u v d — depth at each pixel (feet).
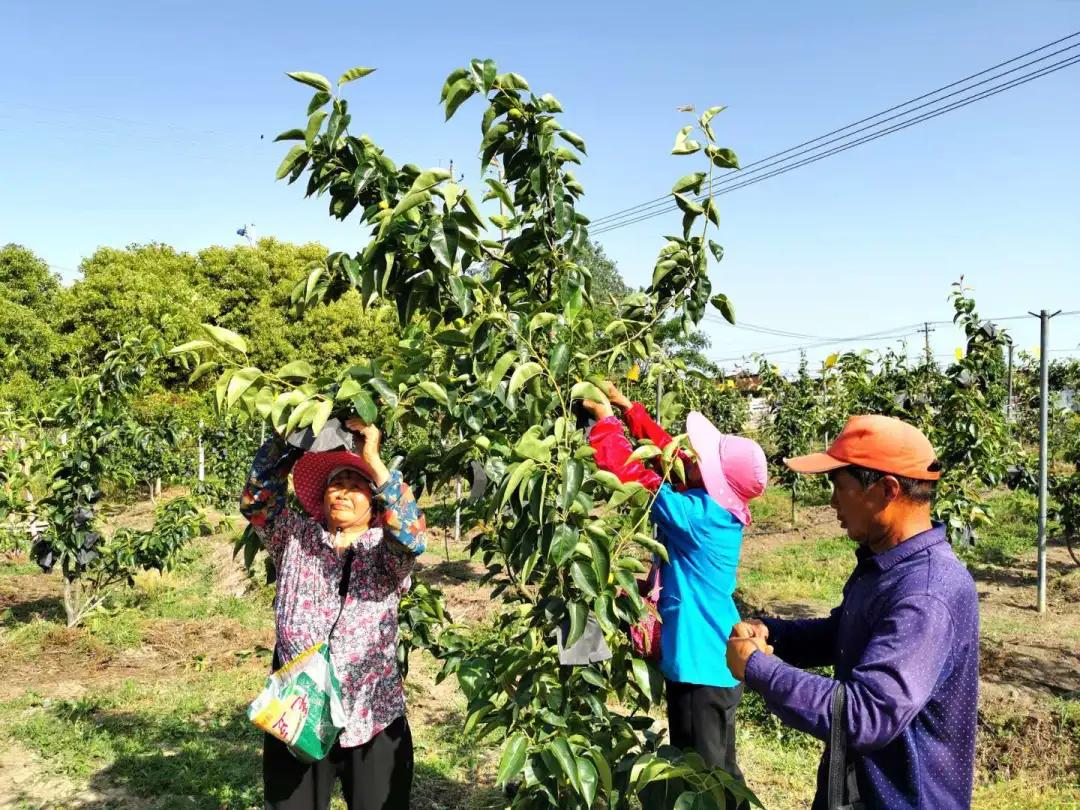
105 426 25.29
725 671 8.45
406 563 7.84
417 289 7.29
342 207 7.92
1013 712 17.44
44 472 26.45
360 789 8.08
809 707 5.83
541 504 6.40
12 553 38.19
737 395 52.85
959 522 20.40
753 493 8.38
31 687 20.83
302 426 6.57
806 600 29.01
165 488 64.75
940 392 21.61
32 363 67.21
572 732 7.48
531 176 7.75
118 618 26.76
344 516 8.04
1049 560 33.73
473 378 7.69
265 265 75.97
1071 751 16.01
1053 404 55.83
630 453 8.13
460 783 14.97
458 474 8.09
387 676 8.10
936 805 5.95
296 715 7.08
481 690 7.64
